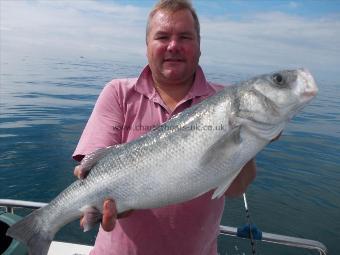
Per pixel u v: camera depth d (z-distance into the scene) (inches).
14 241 31.3
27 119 150.0
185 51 29.2
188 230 28.7
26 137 120.1
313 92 26.7
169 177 26.9
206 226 29.4
